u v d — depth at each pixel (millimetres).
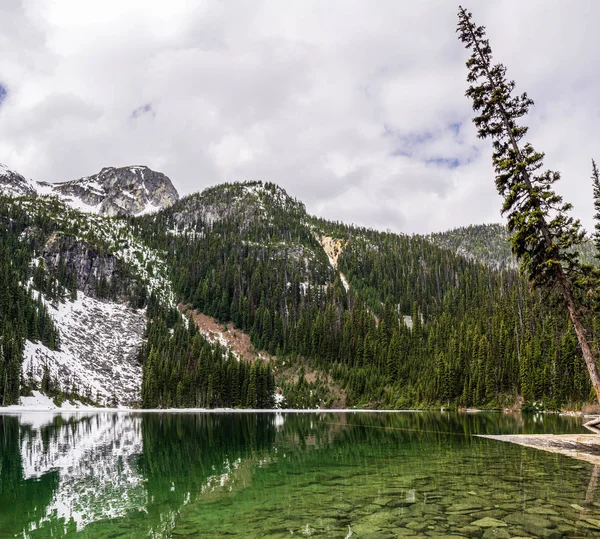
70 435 38781
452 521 11555
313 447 29828
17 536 11633
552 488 15445
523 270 25969
